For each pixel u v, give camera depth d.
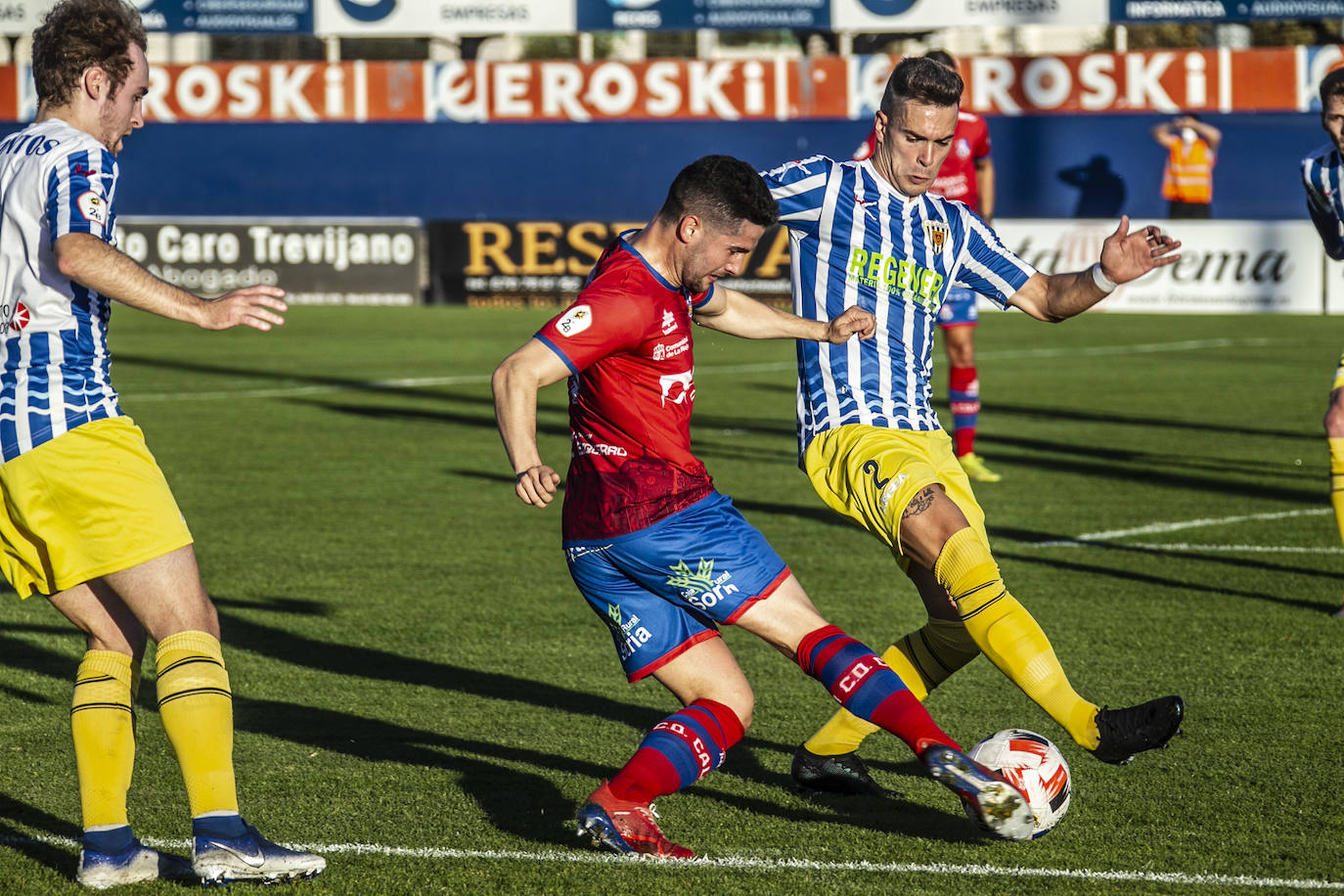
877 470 14.52
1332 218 22.64
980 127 38.81
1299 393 53.72
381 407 49.28
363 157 93.56
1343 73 21.44
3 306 12.22
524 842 13.61
